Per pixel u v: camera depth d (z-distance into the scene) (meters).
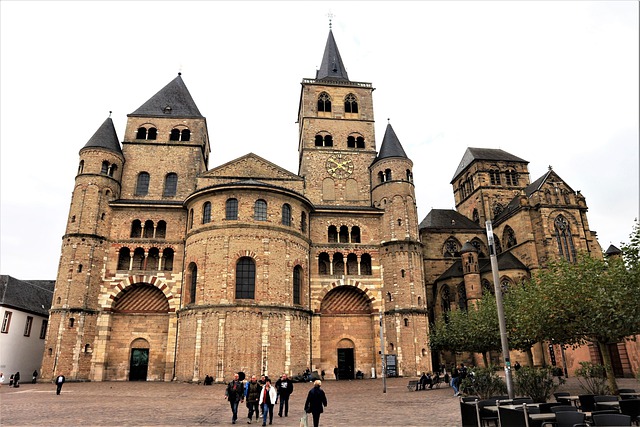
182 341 47.09
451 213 81.00
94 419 23.23
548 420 16.19
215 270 46.97
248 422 22.44
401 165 59.84
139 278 51.94
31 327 61.16
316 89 69.88
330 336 54.22
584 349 52.03
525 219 66.31
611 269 25.84
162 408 27.77
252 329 44.91
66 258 50.47
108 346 50.09
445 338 47.81
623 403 17.78
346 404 29.16
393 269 55.38
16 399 33.00
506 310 37.75
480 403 19.02
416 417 22.84
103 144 55.97
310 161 64.81
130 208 54.59
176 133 62.94
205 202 50.66
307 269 53.06
